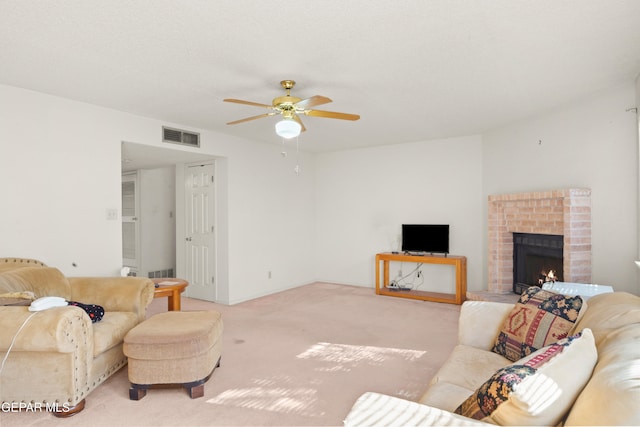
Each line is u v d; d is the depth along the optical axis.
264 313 4.57
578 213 3.50
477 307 2.33
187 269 5.62
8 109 3.12
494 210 4.73
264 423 2.14
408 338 3.61
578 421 0.99
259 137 5.27
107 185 3.77
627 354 1.12
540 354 1.25
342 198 6.46
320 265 6.73
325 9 1.97
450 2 1.91
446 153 5.41
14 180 3.15
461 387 1.69
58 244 3.41
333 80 3.01
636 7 1.96
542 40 2.34
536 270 4.31
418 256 5.27
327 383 2.65
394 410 1.18
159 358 2.37
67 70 2.80
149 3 1.91
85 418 2.18
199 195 5.46
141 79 2.98
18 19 2.06
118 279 3.14
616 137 3.25
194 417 2.20
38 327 2.02
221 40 2.32
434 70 2.82
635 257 3.11
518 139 4.43
